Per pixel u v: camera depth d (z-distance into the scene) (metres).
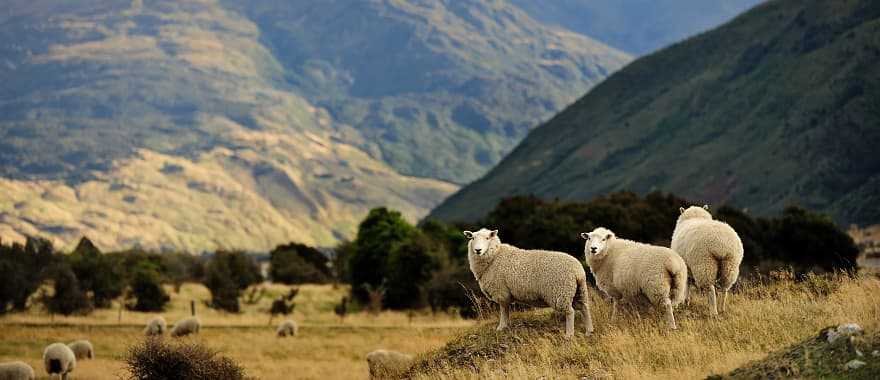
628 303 18.72
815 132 199.62
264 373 38.22
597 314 18.61
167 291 81.25
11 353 42.41
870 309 15.84
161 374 24.55
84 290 68.88
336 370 39.16
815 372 12.73
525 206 74.75
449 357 18.70
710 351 15.28
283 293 82.50
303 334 49.91
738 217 64.69
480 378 16.53
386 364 27.38
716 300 18.75
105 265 71.88
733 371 13.73
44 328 49.47
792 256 61.09
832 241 60.25
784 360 13.38
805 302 17.56
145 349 24.84
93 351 43.19
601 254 17.86
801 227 61.16
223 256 79.44
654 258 16.83
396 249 72.38
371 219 81.62
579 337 17.25
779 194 187.00
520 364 16.28
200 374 24.75
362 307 75.00
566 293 17.08
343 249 111.44
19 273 63.66
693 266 17.81
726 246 17.52
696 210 20.34
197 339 46.38
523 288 17.61
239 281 76.50
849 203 161.25
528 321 18.95
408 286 70.25
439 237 82.69
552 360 16.44
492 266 18.03
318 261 117.12
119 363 39.00
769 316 16.66
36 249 72.69
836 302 17.19
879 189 159.62
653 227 62.91
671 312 16.77
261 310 71.81
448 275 59.34
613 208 63.97
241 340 47.31
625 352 15.91
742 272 40.00
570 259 17.27
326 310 72.44
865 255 78.38
